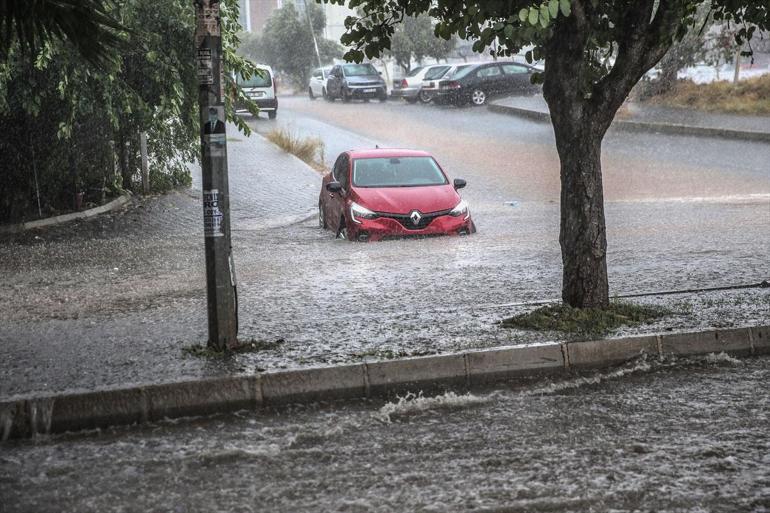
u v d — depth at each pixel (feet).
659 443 27.07
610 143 142.20
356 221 74.79
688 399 31.50
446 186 78.84
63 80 75.87
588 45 42.27
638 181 112.57
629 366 35.78
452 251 68.08
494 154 138.10
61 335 40.91
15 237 81.82
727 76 191.52
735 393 32.12
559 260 62.64
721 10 45.78
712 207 89.97
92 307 48.60
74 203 92.32
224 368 33.30
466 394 32.78
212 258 36.11
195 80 86.74
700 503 22.68
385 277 57.36
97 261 67.21
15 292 54.44
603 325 38.70
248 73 83.46
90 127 91.56
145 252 71.82
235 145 141.28
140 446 27.78
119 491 24.08
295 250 71.51
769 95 161.68
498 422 29.37
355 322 41.81
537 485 23.90
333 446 27.43
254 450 26.89
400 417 30.17
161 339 39.40
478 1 37.55
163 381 31.45
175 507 22.98
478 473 24.90
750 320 39.47
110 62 34.63
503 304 45.93
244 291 53.16
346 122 180.04
